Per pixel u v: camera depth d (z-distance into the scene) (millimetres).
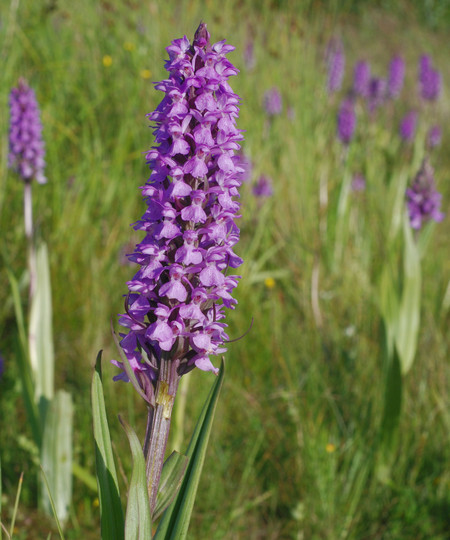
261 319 1113
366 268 1285
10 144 860
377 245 1354
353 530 782
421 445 886
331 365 1007
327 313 1137
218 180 494
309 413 893
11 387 967
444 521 812
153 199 494
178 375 504
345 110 1641
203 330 499
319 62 1723
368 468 873
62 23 1607
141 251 493
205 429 509
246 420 923
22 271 1123
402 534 801
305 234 1314
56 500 792
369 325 1111
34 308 809
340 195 1376
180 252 490
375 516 820
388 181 1705
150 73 1470
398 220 1325
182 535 504
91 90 1479
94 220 1248
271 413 921
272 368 1027
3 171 1168
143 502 492
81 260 1154
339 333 1101
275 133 1494
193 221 491
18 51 1397
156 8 1500
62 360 1014
